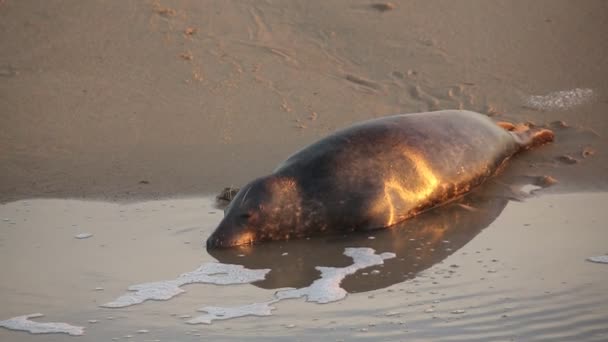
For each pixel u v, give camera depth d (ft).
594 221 89.81
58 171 104.63
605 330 68.69
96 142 111.45
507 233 88.17
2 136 112.68
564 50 130.82
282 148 108.58
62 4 140.56
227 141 110.83
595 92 120.98
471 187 99.25
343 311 72.95
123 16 138.10
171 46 132.05
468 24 137.08
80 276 80.89
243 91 122.42
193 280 80.02
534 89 122.52
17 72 126.82
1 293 77.71
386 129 96.84
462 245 85.87
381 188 92.02
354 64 129.29
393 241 87.86
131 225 92.02
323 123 114.83
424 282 78.02
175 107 119.03
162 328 71.10
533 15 138.72
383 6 140.97
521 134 108.27
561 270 79.30
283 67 128.06
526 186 99.45
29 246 87.40
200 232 90.33
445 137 98.63
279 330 69.97
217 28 136.36
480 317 71.20
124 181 102.01
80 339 69.67
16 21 136.67
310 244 88.58
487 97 120.98
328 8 140.67
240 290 77.82
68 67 128.06
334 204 90.94
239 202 90.33
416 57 130.31
